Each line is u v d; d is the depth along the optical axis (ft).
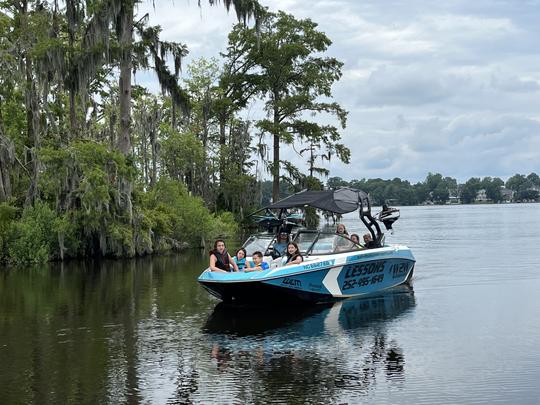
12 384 31.68
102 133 124.06
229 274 51.49
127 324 46.09
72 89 100.42
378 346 38.22
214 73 191.93
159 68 104.83
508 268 77.30
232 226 157.48
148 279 71.87
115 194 97.76
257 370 33.53
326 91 182.19
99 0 97.60
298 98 175.63
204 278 51.93
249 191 190.39
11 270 83.92
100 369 34.17
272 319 47.52
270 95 189.67
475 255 96.43
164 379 32.19
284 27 182.70
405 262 63.98
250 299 51.75
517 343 38.24
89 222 96.12
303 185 182.09
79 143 97.66
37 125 101.76
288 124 181.27
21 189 102.94
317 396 29.25
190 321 47.01
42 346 39.58
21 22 104.88
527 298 54.29
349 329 43.32
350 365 34.19
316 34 182.70
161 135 165.17
